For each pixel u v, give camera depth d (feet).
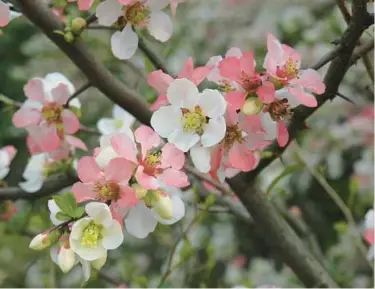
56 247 3.26
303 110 3.49
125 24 3.44
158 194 3.20
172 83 3.24
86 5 3.40
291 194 6.28
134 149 3.19
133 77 5.07
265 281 6.14
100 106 7.22
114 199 3.18
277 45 3.29
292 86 3.28
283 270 6.21
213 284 6.16
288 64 3.29
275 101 3.29
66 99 3.66
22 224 4.02
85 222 3.15
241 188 3.69
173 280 4.24
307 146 6.19
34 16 3.56
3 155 3.85
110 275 4.29
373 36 3.51
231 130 3.28
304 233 4.20
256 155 3.43
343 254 5.37
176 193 3.28
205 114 3.23
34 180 3.76
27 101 3.68
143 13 3.44
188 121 3.23
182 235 3.83
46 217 4.00
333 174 6.28
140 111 3.66
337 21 4.51
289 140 3.56
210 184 3.83
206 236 6.10
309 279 3.76
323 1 6.89
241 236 6.69
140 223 3.24
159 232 3.80
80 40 3.60
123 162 3.17
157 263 6.64
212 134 3.22
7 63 8.89
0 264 6.80
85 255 3.15
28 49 8.12
